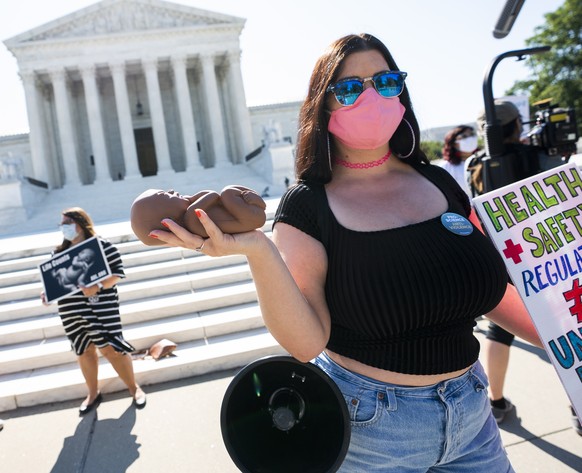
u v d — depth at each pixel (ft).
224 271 29.32
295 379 5.54
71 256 16.87
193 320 24.11
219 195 4.42
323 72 6.04
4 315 26.37
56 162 138.51
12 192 86.12
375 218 5.73
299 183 6.09
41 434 16.43
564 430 13.15
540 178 6.88
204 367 20.08
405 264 5.38
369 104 5.72
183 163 146.41
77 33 126.72
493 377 13.62
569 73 132.46
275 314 4.87
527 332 6.96
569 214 6.86
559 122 12.12
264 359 5.31
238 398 5.33
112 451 14.79
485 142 12.92
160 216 4.35
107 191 113.80
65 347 22.52
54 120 139.85
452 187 6.82
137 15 128.77
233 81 133.39
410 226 5.66
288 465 5.27
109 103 143.54
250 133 133.49
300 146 6.28
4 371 21.61
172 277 29.40
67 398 19.10
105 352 17.49
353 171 6.32
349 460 5.61
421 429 5.45
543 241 6.61
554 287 6.52
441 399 5.55
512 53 12.03
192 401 17.62
